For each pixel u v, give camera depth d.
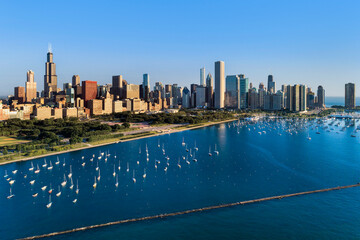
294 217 199.12
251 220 195.62
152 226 189.62
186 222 194.12
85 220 198.50
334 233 178.75
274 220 195.50
